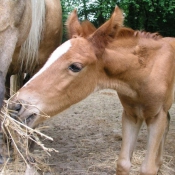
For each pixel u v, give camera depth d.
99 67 1.27
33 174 1.52
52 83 1.17
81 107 3.48
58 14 1.79
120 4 4.55
